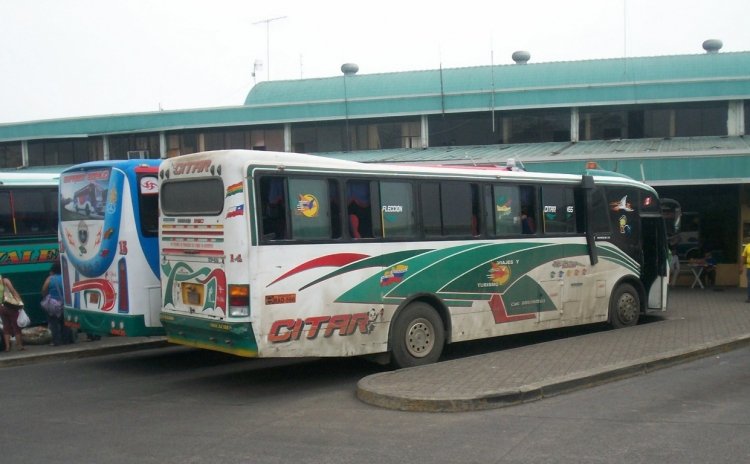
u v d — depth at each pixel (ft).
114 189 39.01
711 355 39.91
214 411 30.07
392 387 30.96
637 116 88.38
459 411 28.53
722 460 22.06
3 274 48.85
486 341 48.14
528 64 101.65
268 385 35.40
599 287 47.55
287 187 33.22
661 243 52.80
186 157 34.65
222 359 43.04
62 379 37.47
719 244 79.00
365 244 35.70
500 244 41.75
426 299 38.60
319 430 26.50
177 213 35.22
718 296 69.15
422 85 101.40
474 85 99.60
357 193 35.78
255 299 31.73
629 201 50.11
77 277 41.70
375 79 104.94
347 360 41.83
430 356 38.34
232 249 31.99
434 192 38.96
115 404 31.65
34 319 50.52
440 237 39.01
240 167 31.99
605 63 98.32
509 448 23.59
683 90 85.15
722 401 29.50
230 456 23.58
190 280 34.53
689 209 79.77
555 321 44.73
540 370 33.65
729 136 85.05
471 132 93.25
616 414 27.58
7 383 36.52
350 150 96.17
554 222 45.11
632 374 34.58
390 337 36.63
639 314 51.11
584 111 89.66
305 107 95.91
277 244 32.55
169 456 23.73
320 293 33.86
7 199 49.39
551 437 24.70
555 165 69.62
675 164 66.95
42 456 23.97
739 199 77.61
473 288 40.32
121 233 38.55
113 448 24.79
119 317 38.75
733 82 84.23
